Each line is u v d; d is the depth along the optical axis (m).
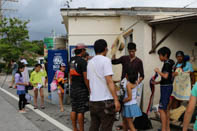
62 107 7.88
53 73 10.23
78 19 10.52
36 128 5.95
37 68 8.23
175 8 7.70
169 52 5.00
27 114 7.46
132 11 7.60
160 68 6.98
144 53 6.93
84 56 5.86
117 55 9.83
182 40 7.11
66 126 6.11
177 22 6.33
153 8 7.60
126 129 5.05
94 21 10.56
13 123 6.43
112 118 3.86
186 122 2.73
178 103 6.14
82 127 5.05
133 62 5.34
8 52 24.92
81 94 4.98
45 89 13.84
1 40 25.06
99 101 3.78
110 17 10.59
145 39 6.94
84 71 4.87
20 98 7.67
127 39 9.29
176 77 5.55
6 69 26.08
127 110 4.74
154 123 6.08
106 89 3.82
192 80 6.12
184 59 5.76
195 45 7.18
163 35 6.98
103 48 3.95
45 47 21.50
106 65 3.78
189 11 7.74
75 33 10.54
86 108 5.03
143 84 6.90
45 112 7.71
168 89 4.92
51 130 5.78
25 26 25.81
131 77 4.69
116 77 9.84
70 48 10.30
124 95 4.78
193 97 2.71
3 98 10.50
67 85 9.30
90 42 10.59
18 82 7.61
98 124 4.05
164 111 4.99
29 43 26.06
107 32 10.60
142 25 7.09
